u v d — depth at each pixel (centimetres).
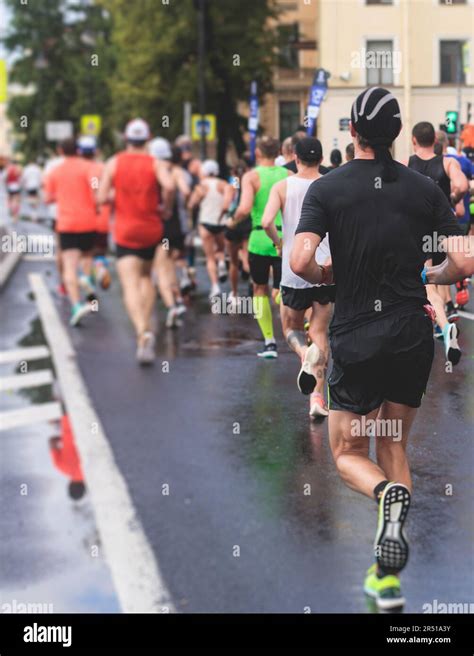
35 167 7425
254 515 1022
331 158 1789
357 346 792
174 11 7350
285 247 1365
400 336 787
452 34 5247
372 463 818
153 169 1938
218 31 7269
